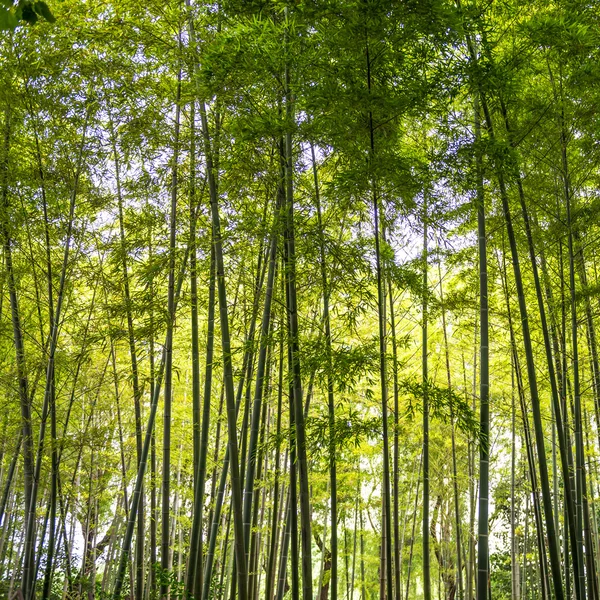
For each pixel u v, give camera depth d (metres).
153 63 6.15
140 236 6.20
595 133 6.22
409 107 4.95
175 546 10.26
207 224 5.96
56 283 6.60
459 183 5.26
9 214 6.00
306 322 5.50
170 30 6.09
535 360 8.31
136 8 5.89
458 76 5.06
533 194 6.54
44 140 6.13
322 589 16.31
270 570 7.59
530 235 6.10
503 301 8.47
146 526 11.01
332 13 4.73
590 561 6.76
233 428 4.87
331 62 4.99
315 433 5.00
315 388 9.20
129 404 10.08
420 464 12.22
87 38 5.82
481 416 5.18
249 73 4.96
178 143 5.80
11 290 6.27
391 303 7.36
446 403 5.02
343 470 10.22
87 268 6.48
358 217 6.85
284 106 5.17
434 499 14.42
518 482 11.99
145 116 5.82
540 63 6.33
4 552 11.51
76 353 6.66
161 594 5.71
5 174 5.97
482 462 5.09
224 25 6.04
